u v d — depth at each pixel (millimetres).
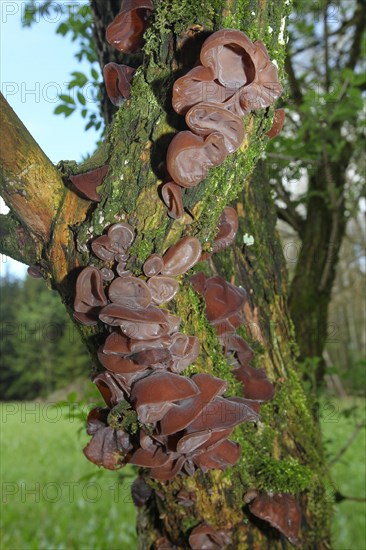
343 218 1427
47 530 1623
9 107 607
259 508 740
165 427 614
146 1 667
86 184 619
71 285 654
